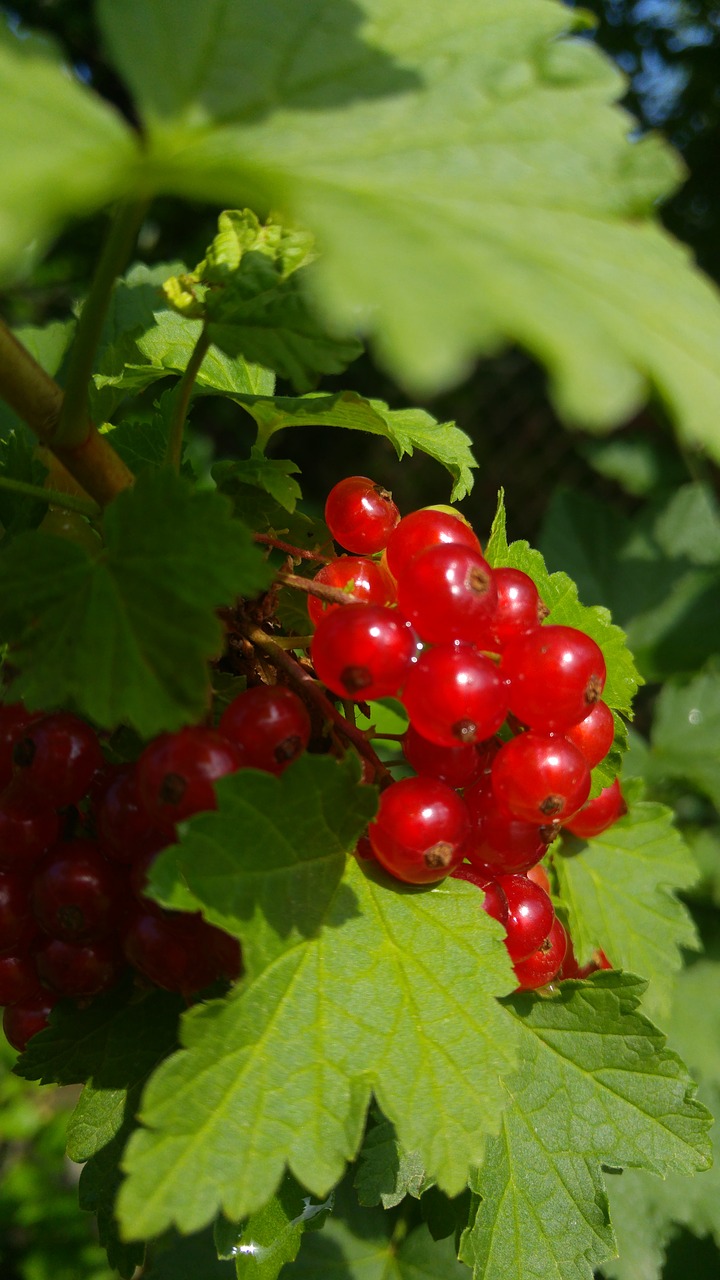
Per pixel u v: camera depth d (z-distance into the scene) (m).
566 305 0.18
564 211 0.19
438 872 0.21
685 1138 0.22
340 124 0.19
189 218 0.65
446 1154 0.19
